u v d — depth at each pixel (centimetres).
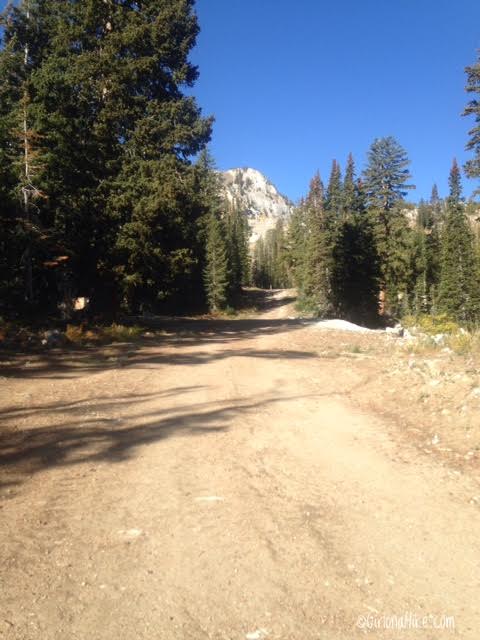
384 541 399
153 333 2167
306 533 412
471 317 4881
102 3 2148
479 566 360
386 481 529
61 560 368
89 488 510
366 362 1304
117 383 1057
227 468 573
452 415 714
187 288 4850
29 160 1817
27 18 2341
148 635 285
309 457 613
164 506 468
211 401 913
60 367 1236
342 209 5675
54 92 1975
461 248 5038
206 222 5356
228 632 288
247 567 359
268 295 8831
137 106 2295
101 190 2031
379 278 4941
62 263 2042
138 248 2030
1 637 280
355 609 311
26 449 619
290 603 317
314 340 1967
